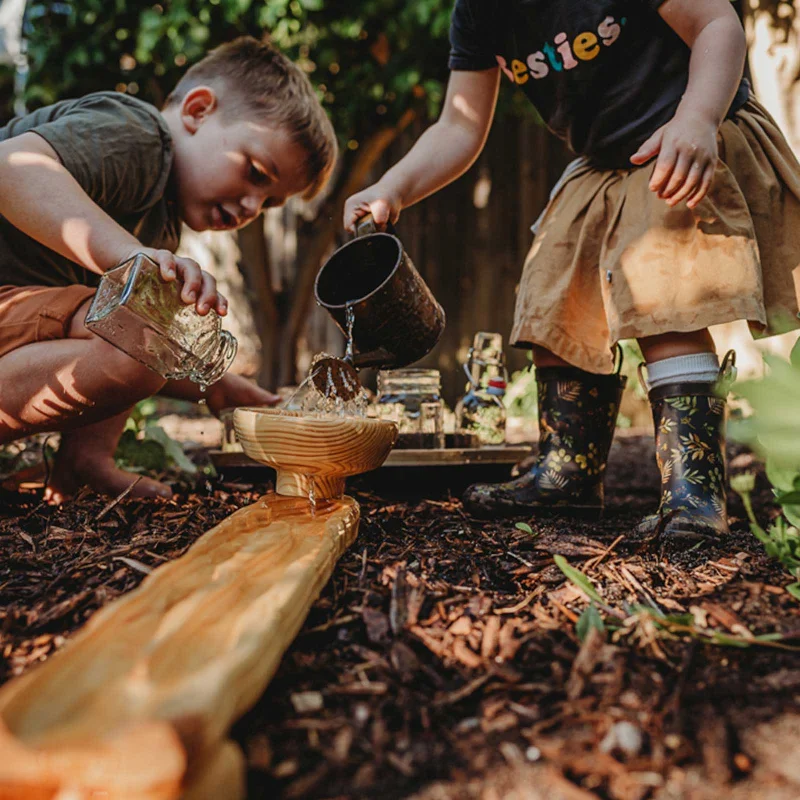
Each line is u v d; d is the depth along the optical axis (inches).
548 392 62.1
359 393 57.7
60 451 65.6
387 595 38.4
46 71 153.9
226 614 28.4
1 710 21.3
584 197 59.9
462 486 67.6
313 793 23.8
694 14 53.1
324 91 156.4
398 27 147.0
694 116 50.2
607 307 55.7
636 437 114.1
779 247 54.9
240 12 139.9
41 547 46.1
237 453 67.8
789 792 24.0
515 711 28.5
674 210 53.1
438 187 67.1
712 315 51.6
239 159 69.8
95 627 26.8
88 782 20.1
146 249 50.3
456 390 197.3
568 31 56.7
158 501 57.9
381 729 27.0
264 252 186.5
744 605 37.9
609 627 34.8
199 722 20.5
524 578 42.8
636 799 23.9
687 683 30.3
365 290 61.6
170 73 153.5
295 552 37.2
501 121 192.9
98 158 59.7
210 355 54.7
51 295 56.7
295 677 30.4
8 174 54.7
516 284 193.0
